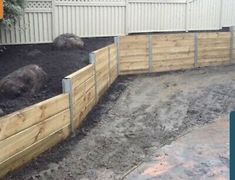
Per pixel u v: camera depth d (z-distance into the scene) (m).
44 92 2.59
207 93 3.50
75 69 3.13
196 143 2.26
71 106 2.32
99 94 3.16
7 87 2.44
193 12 5.23
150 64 4.39
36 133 1.92
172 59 4.58
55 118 2.11
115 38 3.96
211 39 4.90
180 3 5.06
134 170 1.90
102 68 3.27
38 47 3.89
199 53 4.82
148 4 4.79
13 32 3.87
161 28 4.98
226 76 4.32
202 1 5.30
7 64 3.14
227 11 5.69
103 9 4.44
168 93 3.50
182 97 3.36
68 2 4.17
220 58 5.07
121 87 3.67
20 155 1.80
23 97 2.45
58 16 4.14
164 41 4.45
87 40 4.30
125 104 3.12
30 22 3.96
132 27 4.72
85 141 2.29
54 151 2.08
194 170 1.89
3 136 1.65
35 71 2.62
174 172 1.87
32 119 1.87
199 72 4.56
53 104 2.07
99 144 2.25
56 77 2.86
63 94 2.23
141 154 2.11
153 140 2.34
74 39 3.86
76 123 2.44
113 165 1.97
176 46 4.57
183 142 2.29
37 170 1.86
